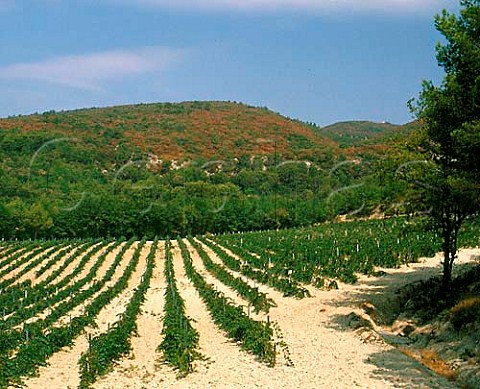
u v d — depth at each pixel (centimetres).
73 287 3688
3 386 1652
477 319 2105
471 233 4725
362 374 1741
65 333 2212
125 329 2183
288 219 8206
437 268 3778
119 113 15738
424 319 2464
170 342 2005
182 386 1658
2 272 4412
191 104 17888
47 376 1803
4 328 2483
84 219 7462
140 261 5200
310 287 3306
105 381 1714
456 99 2338
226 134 14162
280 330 2327
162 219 7838
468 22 2330
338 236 5591
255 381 1688
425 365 1866
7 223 6762
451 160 2550
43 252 5553
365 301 2791
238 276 3862
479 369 1711
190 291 3438
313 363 1861
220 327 2405
